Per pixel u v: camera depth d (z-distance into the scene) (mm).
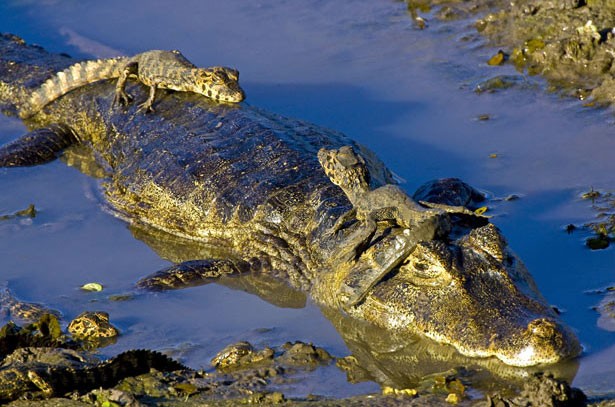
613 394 25609
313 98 46469
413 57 49250
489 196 37750
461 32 50906
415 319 29484
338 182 32031
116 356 27734
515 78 45812
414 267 29984
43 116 47562
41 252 36750
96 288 34000
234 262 35125
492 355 27828
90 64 46594
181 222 37938
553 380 25031
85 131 45375
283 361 28656
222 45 52469
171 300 33156
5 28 56438
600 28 46906
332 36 52375
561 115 42688
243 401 26375
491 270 29266
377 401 26031
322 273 32625
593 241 33938
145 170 40094
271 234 35469
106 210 39938
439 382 26938
